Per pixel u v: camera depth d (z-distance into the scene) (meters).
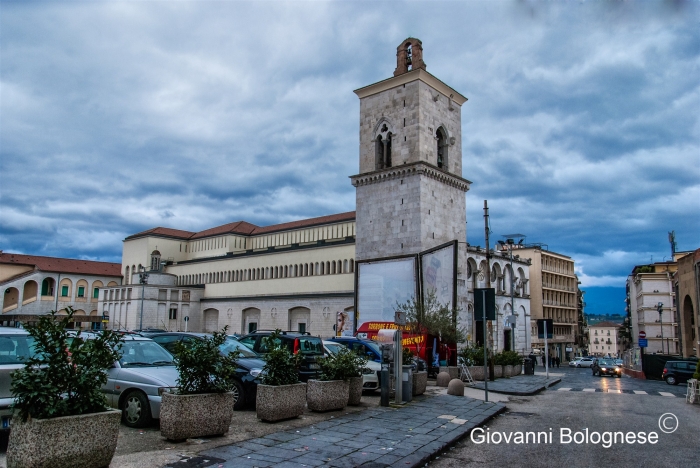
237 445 10.96
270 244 90.94
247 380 15.73
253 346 20.88
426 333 34.12
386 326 42.28
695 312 48.38
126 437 11.47
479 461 10.95
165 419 11.17
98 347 9.10
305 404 16.03
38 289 95.75
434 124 49.31
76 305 100.00
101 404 8.88
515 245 100.00
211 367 11.70
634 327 101.00
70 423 8.26
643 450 12.12
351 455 10.53
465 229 50.97
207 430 11.45
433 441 12.15
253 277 80.06
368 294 44.97
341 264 66.69
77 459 8.29
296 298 70.38
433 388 24.56
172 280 94.75
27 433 7.98
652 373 44.25
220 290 85.06
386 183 48.28
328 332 65.31
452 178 49.31
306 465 9.66
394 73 51.03
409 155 47.31
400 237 46.38
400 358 18.56
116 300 88.56
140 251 101.50
